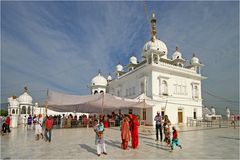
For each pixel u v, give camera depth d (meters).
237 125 32.47
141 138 15.95
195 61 40.59
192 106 36.38
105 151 10.10
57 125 30.80
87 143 13.43
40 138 15.88
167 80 33.41
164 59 40.97
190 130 23.09
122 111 37.03
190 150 11.05
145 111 32.22
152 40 40.97
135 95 36.28
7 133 19.66
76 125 29.55
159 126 14.62
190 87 37.28
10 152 10.55
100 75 50.22
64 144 13.04
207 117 43.97
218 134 19.11
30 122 24.72
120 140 14.84
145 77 33.16
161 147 11.97
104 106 29.17
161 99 31.98
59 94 22.50
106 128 25.69
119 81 43.25
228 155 9.81
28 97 38.56
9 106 32.59
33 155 9.83
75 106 28.69
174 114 33.22
